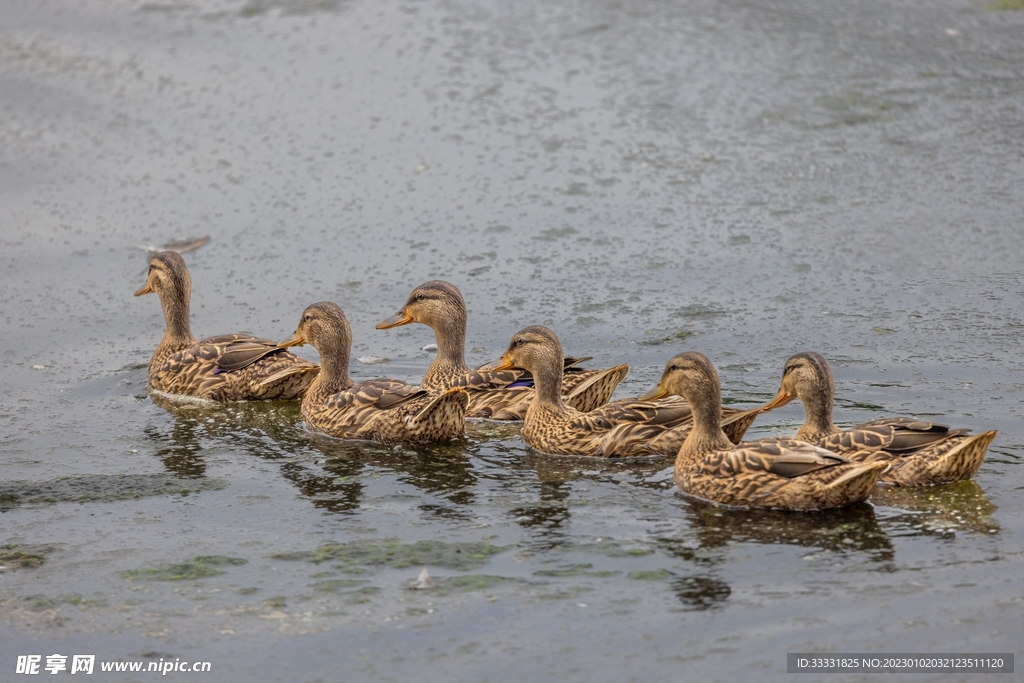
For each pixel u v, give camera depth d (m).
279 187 23.23
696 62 27.56
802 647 9.09
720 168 22.72
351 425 14.52
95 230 21.95
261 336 17.75
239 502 12.42
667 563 10.60
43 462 13.71
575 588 10.20
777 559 10.57
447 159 23.83
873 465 11.13
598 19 30.64
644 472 13.12
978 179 21.58
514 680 8.90
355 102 26.77
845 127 24.00
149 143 25.52
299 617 9.94
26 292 19.62
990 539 10.74
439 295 15.63
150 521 11.98
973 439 11.60
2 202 23.14
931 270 18.59
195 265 20.44
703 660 9.00
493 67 28.05
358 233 21.20
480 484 12.84
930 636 9.12
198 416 15.52
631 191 22.02
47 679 9.26
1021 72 25.88
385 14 32.00
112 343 17.94
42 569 10.98
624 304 17.98
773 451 11.79
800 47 28.05
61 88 28.44
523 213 21.44
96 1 34.09
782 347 16.31
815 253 19.38
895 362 15.58
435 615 9.86
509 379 15.29
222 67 29.25
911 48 27.58
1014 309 17.06
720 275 18.80
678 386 12.71
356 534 11.48
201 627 9.86
